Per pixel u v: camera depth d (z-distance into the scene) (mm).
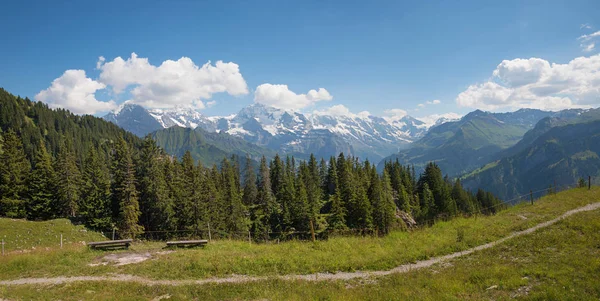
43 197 72188
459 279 17219
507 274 16906
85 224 63250
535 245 21438
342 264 22328
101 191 65812
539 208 33688
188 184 66562
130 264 23719
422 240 27188
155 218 64688
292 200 76375
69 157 76875
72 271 22672
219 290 18453
